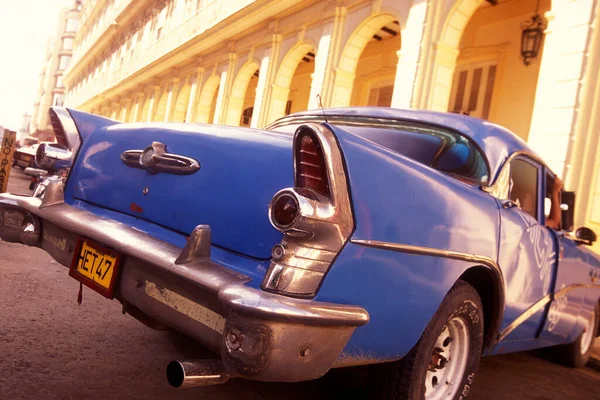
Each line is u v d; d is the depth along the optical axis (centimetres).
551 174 323
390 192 178
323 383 269
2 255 448
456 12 853
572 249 335
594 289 384
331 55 1131
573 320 366
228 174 196
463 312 222
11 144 656
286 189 153
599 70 630
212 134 212
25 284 367
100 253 211
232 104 1666
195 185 203
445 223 201
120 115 3216
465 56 1108
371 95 1442
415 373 205
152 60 2452
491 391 322
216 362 154
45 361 240
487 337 254
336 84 1109
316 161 160
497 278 239
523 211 278
